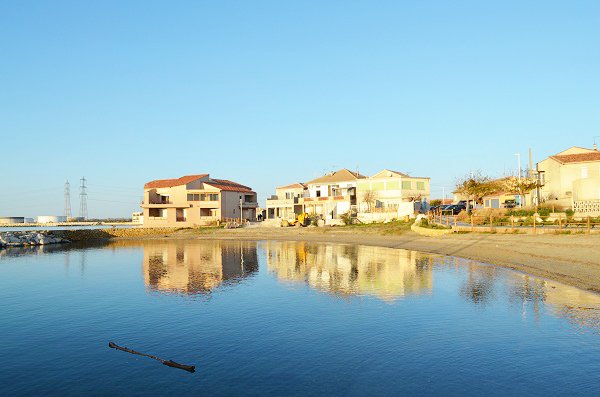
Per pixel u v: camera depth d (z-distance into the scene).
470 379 14.33
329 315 23.05
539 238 42.34
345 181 109.19
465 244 49.38
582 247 36.94
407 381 14.38
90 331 21.52
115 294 31.05
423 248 53.44
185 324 22.20
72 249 77.31
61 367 16.66
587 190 54.28
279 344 18.58
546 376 14.31
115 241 98.62
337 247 63.47
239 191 118.56
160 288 32.91
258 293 29.78
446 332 19.33
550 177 71.50
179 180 119.25
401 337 18.89
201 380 15.05
